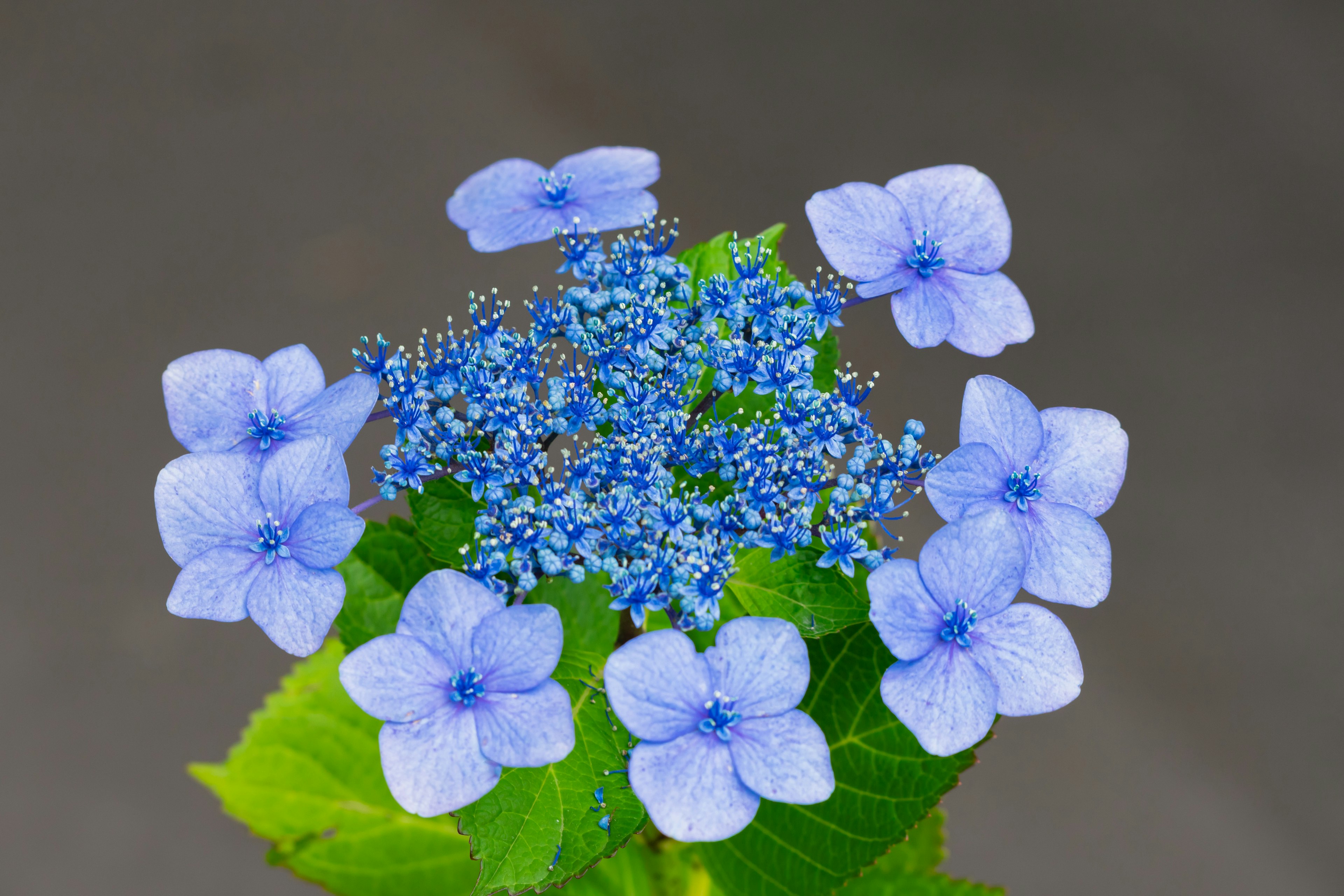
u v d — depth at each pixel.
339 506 0.41
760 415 0.42
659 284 0.43
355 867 0.49
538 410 0.42
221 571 0.41
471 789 0.40
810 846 0.44
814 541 0.42
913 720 0.40
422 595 0.40
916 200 0.44
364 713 0.49
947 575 0.41
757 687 0.40
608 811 0.41
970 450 0.41
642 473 0.41
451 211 0.46
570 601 0.46
